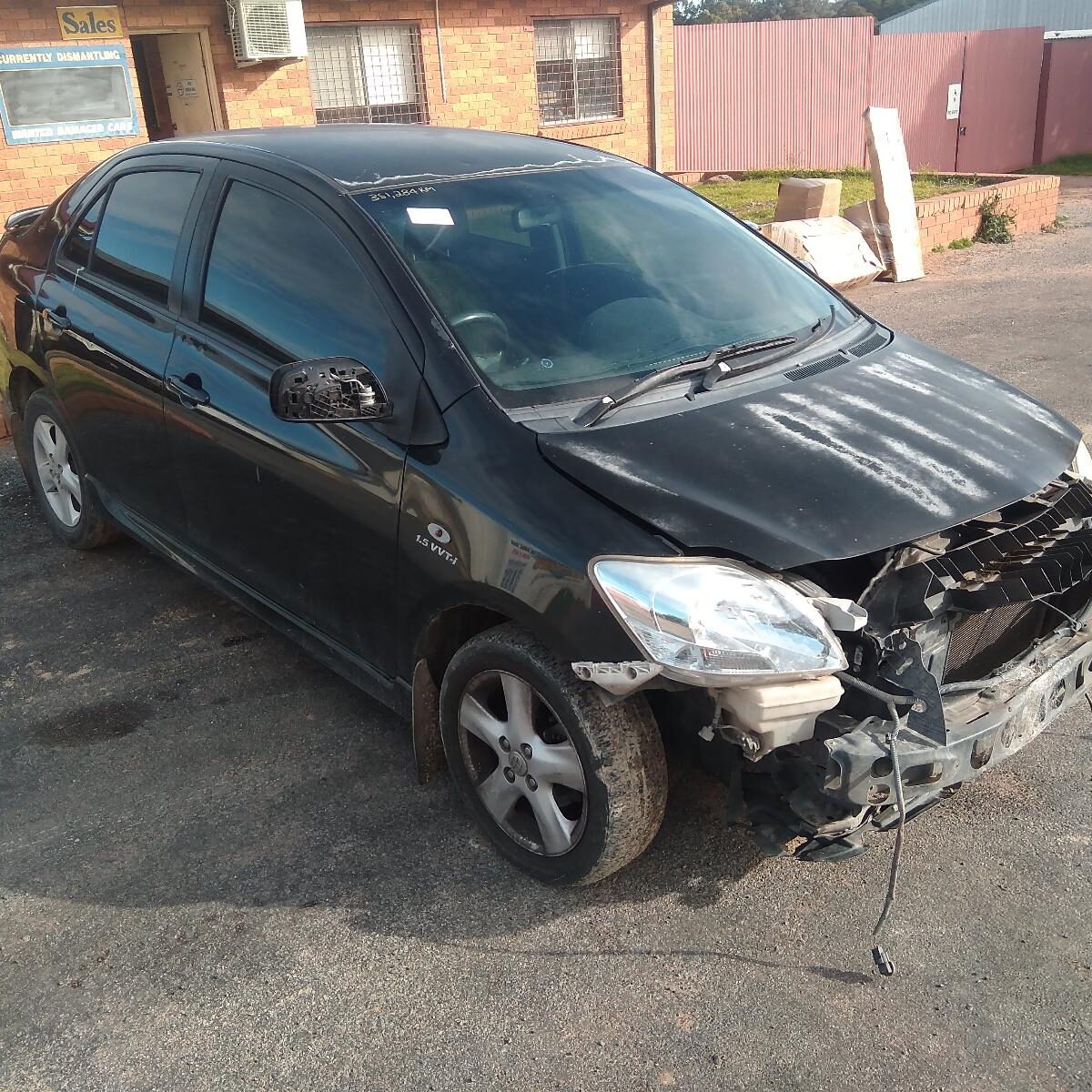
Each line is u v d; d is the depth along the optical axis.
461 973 2.71
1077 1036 2.48
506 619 3.02
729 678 2.40
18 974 2.73
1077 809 3.26
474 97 14.09
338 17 12.52
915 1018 2.54
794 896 2.94
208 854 3.15
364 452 3.06
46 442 4.96
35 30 9.62
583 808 2.79
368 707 3.88
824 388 3.14
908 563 2.67
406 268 3.14
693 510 2.59
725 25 20.09
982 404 3.22
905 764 2.46
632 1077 2.40
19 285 4.77
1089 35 26.70
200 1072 2.44
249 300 3.53
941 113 21.58
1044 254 12.36
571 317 3.24
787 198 11.70
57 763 3.58
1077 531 2.87
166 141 4.25
